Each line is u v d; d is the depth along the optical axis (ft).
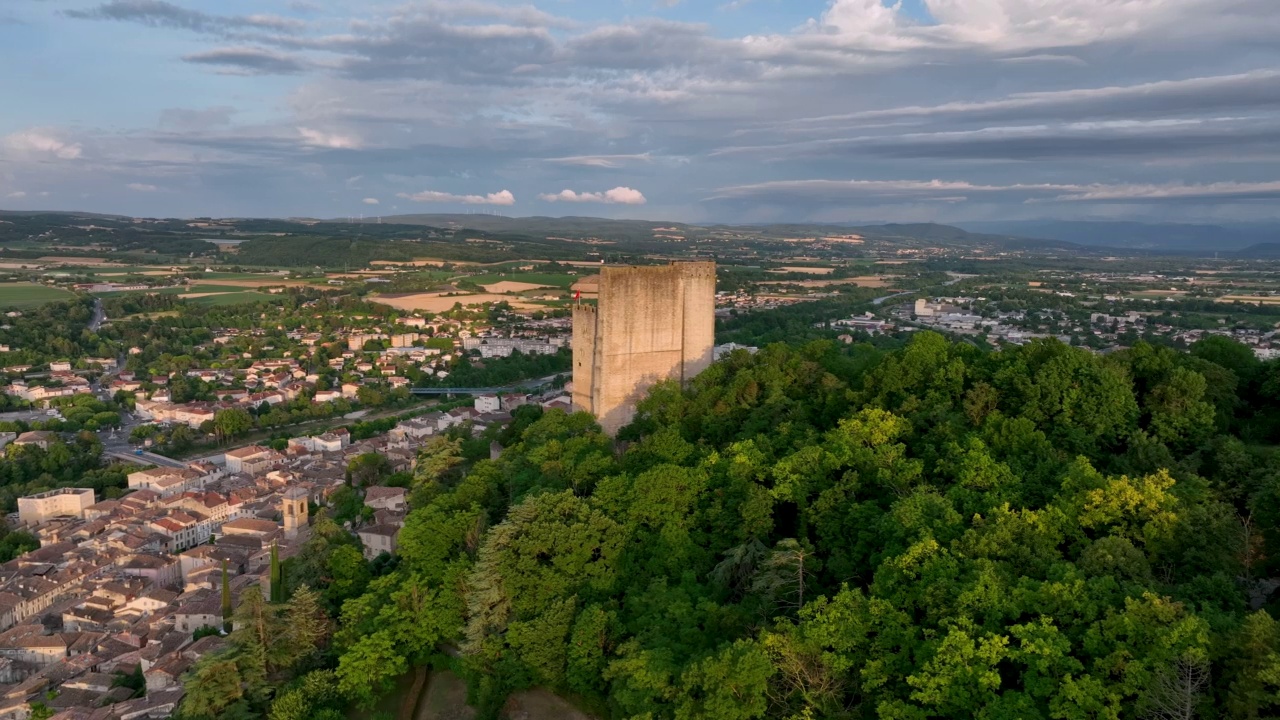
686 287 437.99
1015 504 239.30
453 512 338.75
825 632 204.54
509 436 499.10
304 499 615.16
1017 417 287.89
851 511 254.06
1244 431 293.64
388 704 289.12
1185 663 167.32
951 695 182.50
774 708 206.18
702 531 285.02
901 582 211.82
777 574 236.43
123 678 430.61
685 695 208.23
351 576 362.74
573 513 291.17
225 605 402.72
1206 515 216.13
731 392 386.11
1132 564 202.18
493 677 264.11
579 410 438.40
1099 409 287.89
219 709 286.25
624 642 245.45
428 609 298.35
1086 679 171.32
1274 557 215.51
